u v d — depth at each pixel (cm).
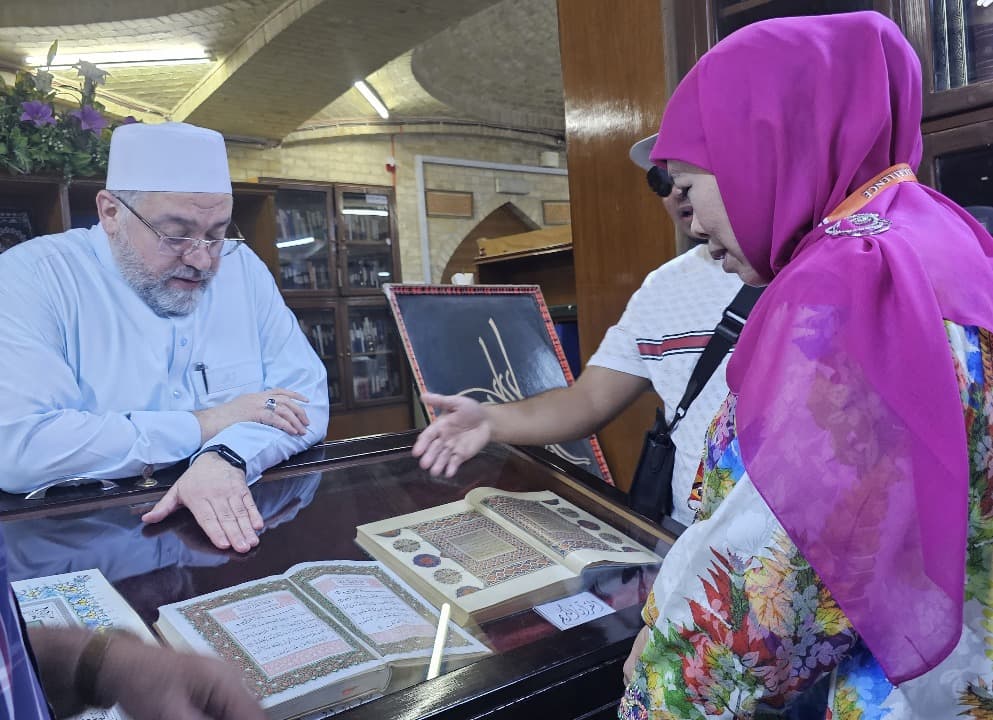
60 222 356
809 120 76
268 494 125
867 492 61
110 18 537
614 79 232
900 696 66
